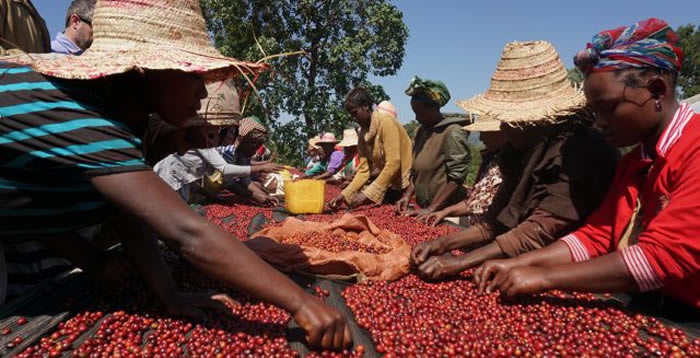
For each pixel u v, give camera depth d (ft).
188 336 6.81
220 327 6.89
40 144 5.56
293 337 6.61
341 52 51.75
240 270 5.57
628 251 6.95
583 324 7.29
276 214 19.95
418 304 8.17
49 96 5.74
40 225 6.61
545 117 8.89
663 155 7.00
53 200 6.24
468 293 8.75
